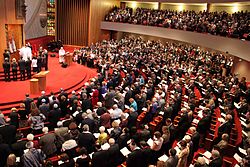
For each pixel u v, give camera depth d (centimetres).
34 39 2531
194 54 2316
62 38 3056
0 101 1163
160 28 2675
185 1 2759
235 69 1995
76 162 661
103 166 704
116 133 848
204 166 643
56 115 953
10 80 1498
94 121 900
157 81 1639
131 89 1311
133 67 1852
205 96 1258
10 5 1633
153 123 1095
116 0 3297
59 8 2966
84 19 3016
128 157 689
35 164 680
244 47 1648
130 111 988
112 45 2569
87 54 2305
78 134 812
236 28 1847
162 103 1156
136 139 801
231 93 1355
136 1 3216
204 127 931
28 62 1523
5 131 798
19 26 1773
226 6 2578
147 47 2527
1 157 701
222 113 1103
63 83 1545
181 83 1516
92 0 2962
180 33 2456
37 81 1289
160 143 759
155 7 3225
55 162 773
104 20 3192
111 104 1198
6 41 1655
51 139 779
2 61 1622
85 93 1142
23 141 743
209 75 1667
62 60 2083
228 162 826
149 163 734
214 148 734
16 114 909
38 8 2569
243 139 883
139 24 2881
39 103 1084
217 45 1986
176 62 2069
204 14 2436
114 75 1602
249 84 1666
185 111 990
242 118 1084
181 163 688
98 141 816
